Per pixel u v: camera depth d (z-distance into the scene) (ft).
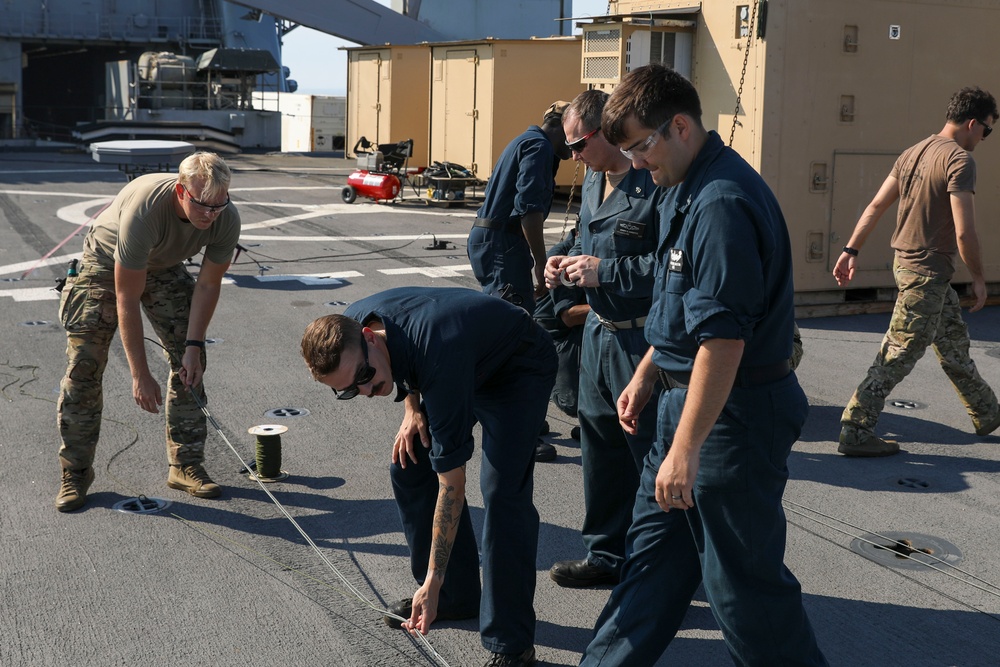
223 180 12.51
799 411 8.52
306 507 14.62
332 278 32.71
